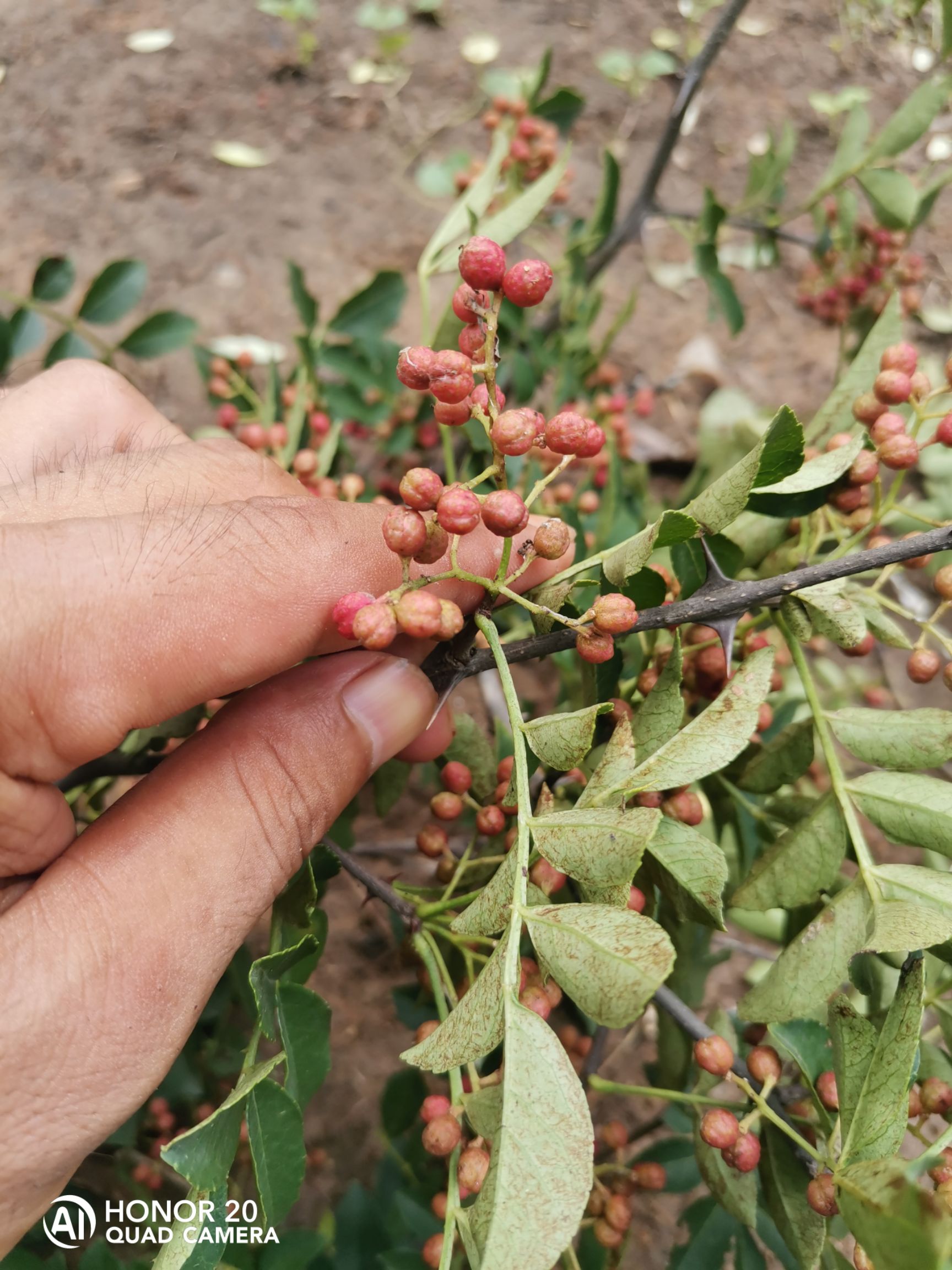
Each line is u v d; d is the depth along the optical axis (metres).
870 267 0.31
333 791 0.15
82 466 0.18
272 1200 0.13
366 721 0.15
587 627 0.13
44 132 0.46
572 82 0.50
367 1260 0.20
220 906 0.14
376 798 0.22
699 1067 0.16
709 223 0.29
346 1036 0.29
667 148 0.30
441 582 0.16
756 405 0.42
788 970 0.14
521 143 0.27
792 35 0.52
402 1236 0.21
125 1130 0.21
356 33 0.52
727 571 0.17
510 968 0.11
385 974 0.30
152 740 0.20
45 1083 0.13
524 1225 0.10
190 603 0.14
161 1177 0.23
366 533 0.15
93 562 0.14
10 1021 0.13
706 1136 0.14
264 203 0.45
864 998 0.22
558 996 0.15
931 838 0.15
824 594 0.15
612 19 0.53
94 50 0.49
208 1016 0.22
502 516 0.12
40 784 0.14
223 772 0.15
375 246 0.44
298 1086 0.14
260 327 0.41
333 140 0.48
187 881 0.14
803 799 0.18
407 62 0.51
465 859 0.17
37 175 0.45
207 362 0.29
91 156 0.45
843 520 0.18
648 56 0.51
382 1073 0.28
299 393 0.26
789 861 0.16
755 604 0.15
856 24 0.52
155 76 0.48
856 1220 0.11
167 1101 0.23
